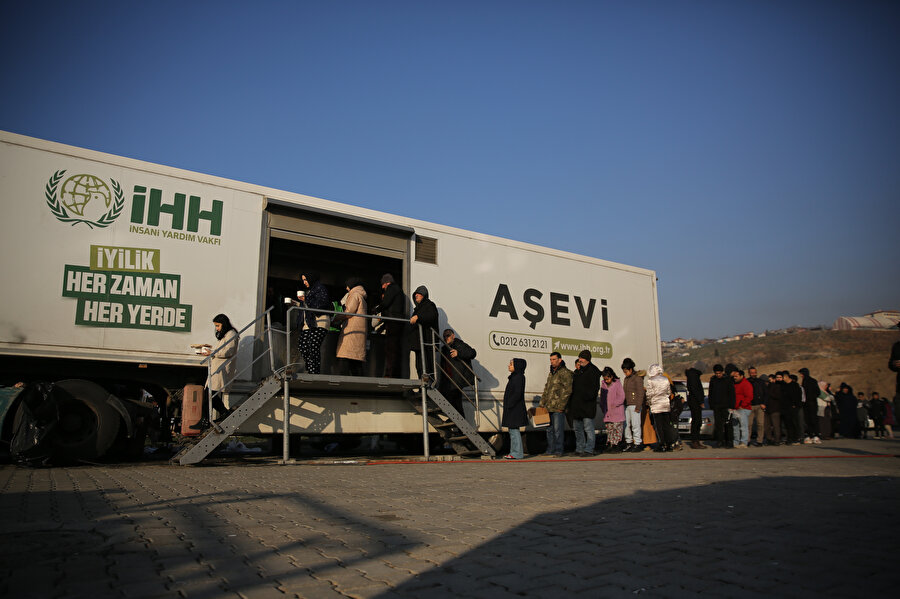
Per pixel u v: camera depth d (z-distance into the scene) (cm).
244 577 266
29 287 717
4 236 711
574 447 1298
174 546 317
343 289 1127
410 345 992
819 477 652
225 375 818
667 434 1195
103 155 784
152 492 504
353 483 593
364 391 960
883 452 1130
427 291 1010
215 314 828
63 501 448
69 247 745
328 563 290
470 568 283
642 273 1403
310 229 929
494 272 1140
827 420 1761
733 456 1028
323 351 988
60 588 244
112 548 309
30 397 715
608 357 1296
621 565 289
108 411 755
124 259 777
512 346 1139
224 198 862
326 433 915
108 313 758
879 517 411
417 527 376
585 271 1291
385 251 1004
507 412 993
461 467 793
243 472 691
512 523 390
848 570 281
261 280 872
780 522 393
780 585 259
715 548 324
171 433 862
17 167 729
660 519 405
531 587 254
